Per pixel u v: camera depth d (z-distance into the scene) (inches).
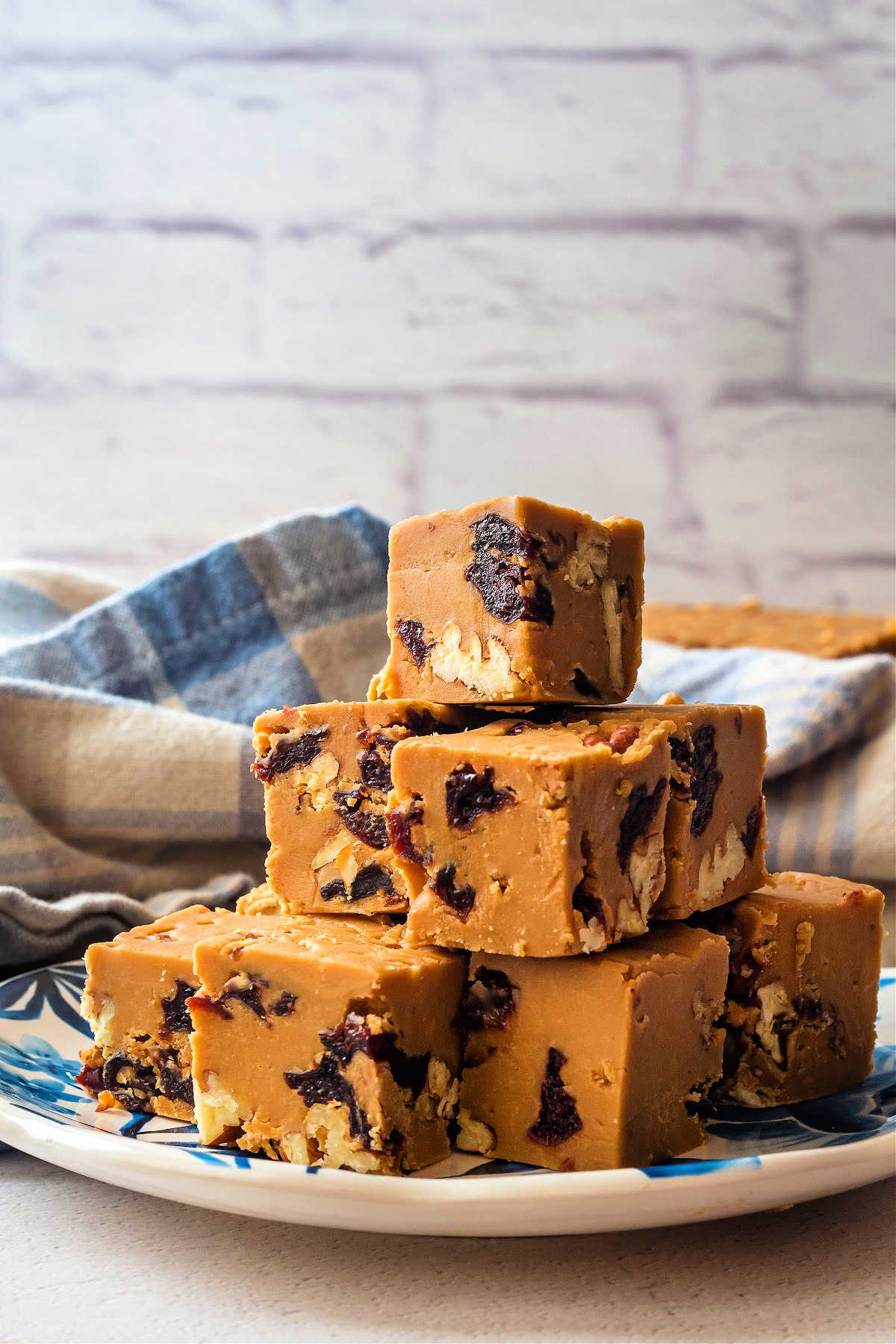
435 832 13.1
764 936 14.1
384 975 12.8
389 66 30.9
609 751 12.9
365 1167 12.8
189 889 17.6
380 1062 12.8
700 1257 12.2
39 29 31.5
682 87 30.3
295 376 31.5
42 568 20.4
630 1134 12.9
